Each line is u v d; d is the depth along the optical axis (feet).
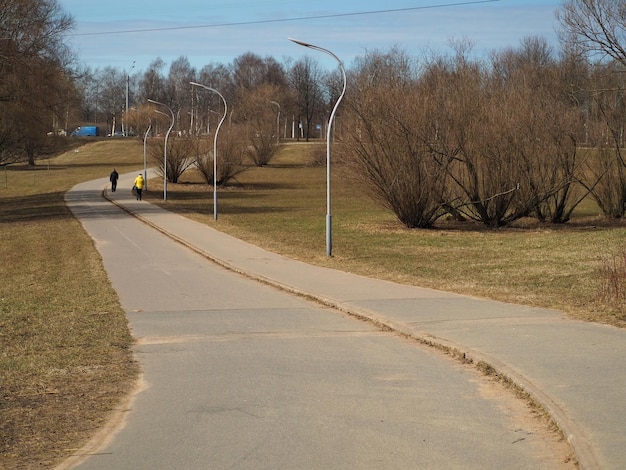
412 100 94.73
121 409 23.89
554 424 21.31
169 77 483.10
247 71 471.21
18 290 55.57
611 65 113.29
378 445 20.03
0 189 223.10
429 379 27.25
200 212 139.03
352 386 26.43
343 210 145.89
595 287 47.16
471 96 98.53
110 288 52.80
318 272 58.85
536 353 29.37
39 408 23.95
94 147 377.71
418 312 40.01
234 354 31.96
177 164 226.79
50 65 135.74
